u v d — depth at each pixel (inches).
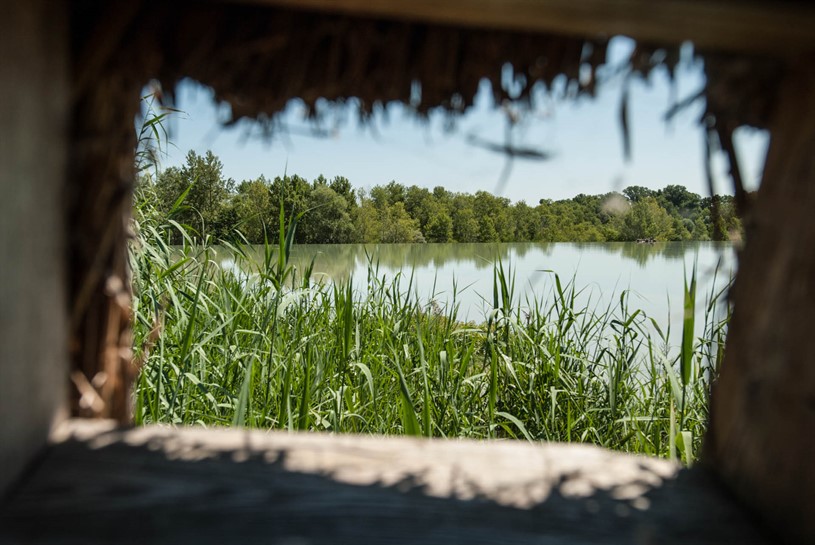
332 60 28.1
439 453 33.1
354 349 106.1
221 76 28.5
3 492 25.1
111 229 31.9
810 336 26.0
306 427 79.7
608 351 106.1
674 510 28.6
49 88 27.0
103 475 27.8
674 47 25.7
